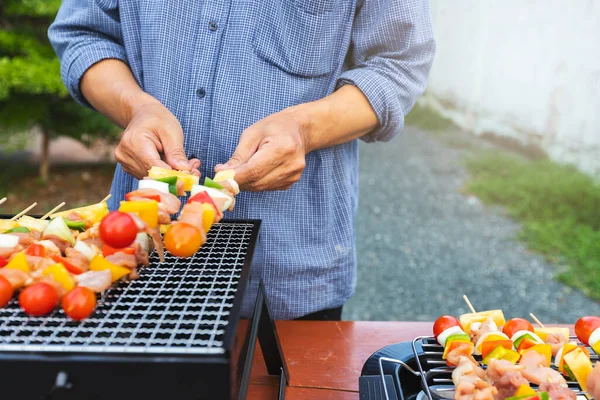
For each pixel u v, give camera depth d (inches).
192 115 79.0
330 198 83.3
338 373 63.8
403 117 81.1
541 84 366.9
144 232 55.1
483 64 431.8
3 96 265.0
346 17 79.7
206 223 55.0
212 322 42.8
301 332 72.7
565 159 346.3
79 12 84.8
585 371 52.6
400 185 352.2
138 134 66.5
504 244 268.8
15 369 37.9
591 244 260.4
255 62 77.4
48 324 45.5
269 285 81.6
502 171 356.2
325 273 84.0
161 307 47.0
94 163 368.2
